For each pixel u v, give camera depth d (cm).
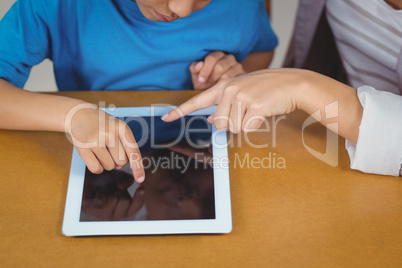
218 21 101
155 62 103
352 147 73
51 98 76
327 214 65
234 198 67
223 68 98
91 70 102
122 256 59
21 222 63
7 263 58
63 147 74
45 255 59
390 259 59
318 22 109
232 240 61
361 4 97
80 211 63
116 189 66
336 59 118
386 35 96
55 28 95
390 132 68
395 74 99
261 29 109
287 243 61
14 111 75
